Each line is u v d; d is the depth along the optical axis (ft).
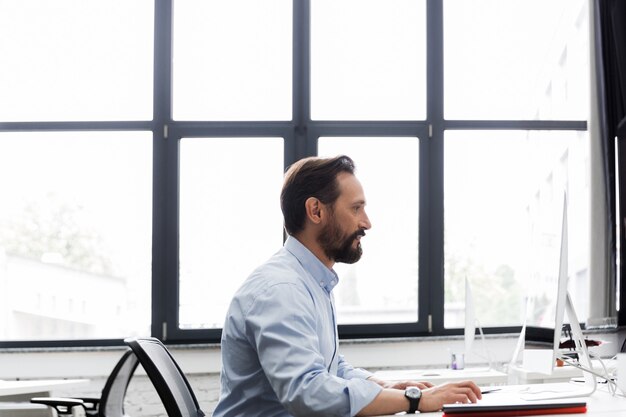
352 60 17.33
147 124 17.02
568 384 7.86
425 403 5.58
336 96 17.28
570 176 17.28
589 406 6.01
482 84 17.35
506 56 17.42
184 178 17.15
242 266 17.11
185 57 17.30
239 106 17.25
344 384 5.50
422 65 17.34
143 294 16.99
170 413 6.07
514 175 17.35
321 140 17.22
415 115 17.31
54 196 17.01
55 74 17.10
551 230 7.56
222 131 17.07
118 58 17.16
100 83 17.11
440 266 17.08
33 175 17.01
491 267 17.28
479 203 17.31
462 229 17.30
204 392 16.56
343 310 16.98
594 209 16.67
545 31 17.46
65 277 16.97
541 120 17.25
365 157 17.22
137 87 17.15
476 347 16.79
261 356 5.60
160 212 16.99
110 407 11.37
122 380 11.61
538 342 7.48
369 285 17.03
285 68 17.29
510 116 17.35
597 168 16.71
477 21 17.46
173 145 17.04
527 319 8.21
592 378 7.38
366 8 17.39
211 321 16.99
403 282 17.08
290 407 5.45
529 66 17.40
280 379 5.46
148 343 6.57
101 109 17.08
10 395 12.60
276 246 17.10
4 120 16.99
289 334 5.55
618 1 16.79
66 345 16.72
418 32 17.40
